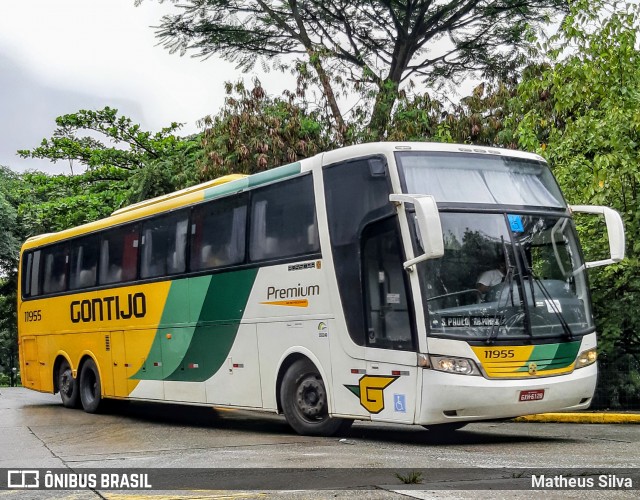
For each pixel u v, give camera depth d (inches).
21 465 397.4
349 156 468.1
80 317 729.0
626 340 681.0
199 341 576.1
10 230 1733.5
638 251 630.5
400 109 977.5
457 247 436.5
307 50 1059.9
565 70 657.6
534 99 853.8
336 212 471.2
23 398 930.7
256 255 527.8
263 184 529.0
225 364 550.6
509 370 429.1
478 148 470.6
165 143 1519.4
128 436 532.1
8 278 1850.4
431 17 1122.7
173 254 609.3
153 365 626.8
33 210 1678.2
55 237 784.9
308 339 483.8
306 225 490.6
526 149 689.0
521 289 442.6
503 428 542.3
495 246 444.5
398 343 433.7
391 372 436.5
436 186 446.6
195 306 581.0
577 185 644.1
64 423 633.0
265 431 547.2
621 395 679.1
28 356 823.7
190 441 487.2
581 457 378.9
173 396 604.7
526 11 1093.1
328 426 480.4
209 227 575.2
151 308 629.9
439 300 426.9
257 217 531.2
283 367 505.0
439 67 1153.4
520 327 436.8
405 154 448.1
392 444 444.1
